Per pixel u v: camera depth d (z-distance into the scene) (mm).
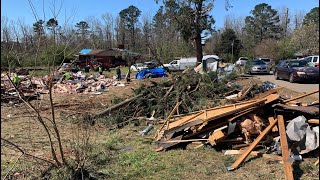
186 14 35844
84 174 5363
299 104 7688
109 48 56625
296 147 6023
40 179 5340
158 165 6020
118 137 8078
